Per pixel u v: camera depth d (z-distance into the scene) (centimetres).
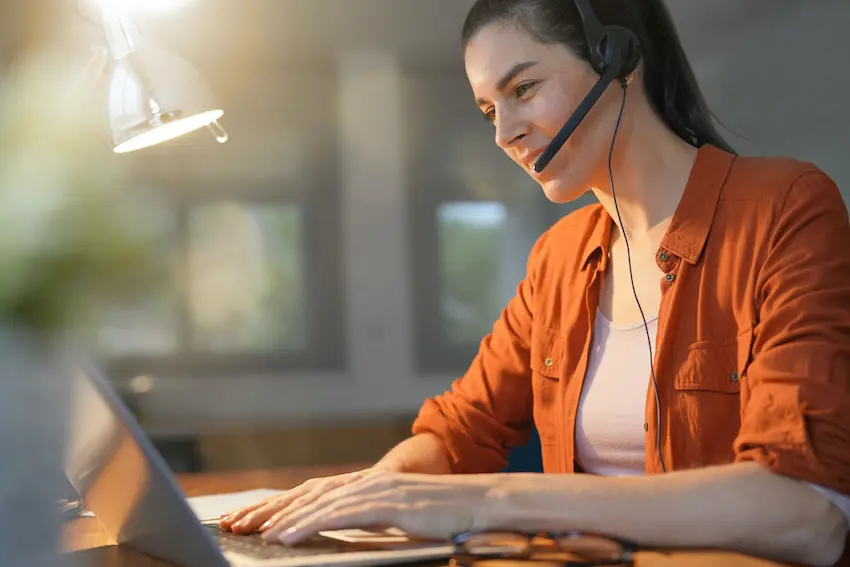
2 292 54
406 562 76
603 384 119
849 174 438
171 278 58
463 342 655
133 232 56
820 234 101
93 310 57
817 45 457
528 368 137
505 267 664
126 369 586
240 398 612
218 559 71
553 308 130
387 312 642
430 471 125
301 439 496
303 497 95
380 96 643
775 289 99
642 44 114
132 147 126
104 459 75
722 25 514
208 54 597
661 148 117
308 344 631
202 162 616
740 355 104
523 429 140
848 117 438
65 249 54
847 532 84
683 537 79
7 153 55
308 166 636
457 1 521
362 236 641
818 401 86
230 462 481
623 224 122
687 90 119
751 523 79
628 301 119
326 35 572
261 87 625
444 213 659
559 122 111
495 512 82
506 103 113
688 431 108
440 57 625
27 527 56
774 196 107
